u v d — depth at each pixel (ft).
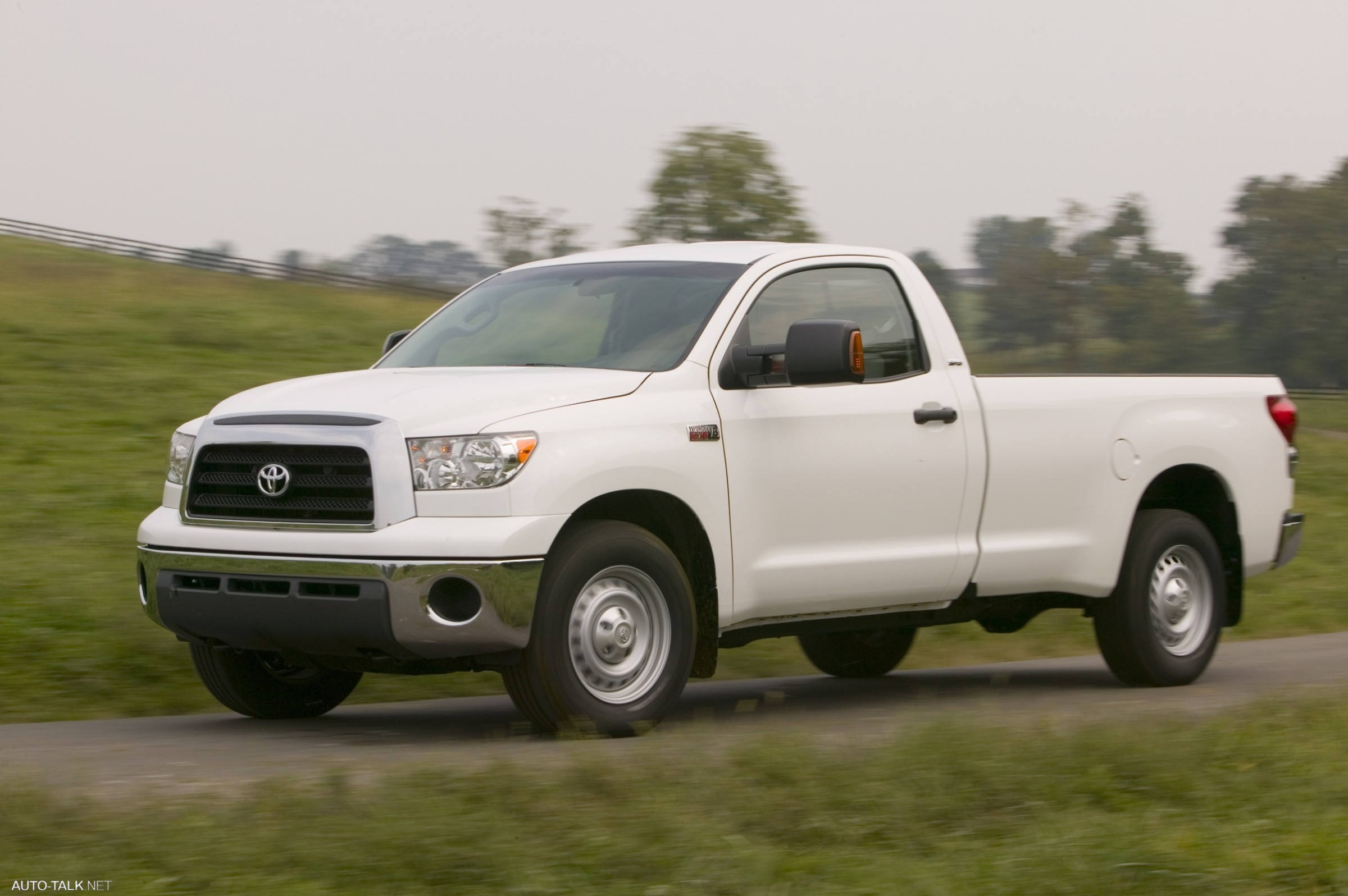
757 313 26.61
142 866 14.06
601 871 14.14
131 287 123.95
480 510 22.58
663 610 24.07
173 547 24.36
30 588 33.37
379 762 21.03
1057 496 29.89
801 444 26.12
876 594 27.25
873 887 13.84
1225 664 36.91
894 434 27.35
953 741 19.06
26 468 48.73
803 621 27.04
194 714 29.01
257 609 23.31
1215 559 32.71
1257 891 14.40
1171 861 14.75
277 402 24.34
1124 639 31.53
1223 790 17.92
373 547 22.44
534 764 18.56
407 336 29.32
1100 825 16.12
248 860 14.10
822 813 16.21
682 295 26.68
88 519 42.06
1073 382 30.68
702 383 25.34
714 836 15.17
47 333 85.20
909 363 28.43
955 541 28.37
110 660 30.04
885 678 36.06
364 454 22.74
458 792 16.55
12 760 21.36
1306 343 387.14
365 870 13.91
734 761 18.38
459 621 22.40
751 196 237.86
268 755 22.16
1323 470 84.07
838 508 26.58
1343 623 48.21
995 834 16.06
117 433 56.65
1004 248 313.73
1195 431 32.27
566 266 29.35
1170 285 336.90
